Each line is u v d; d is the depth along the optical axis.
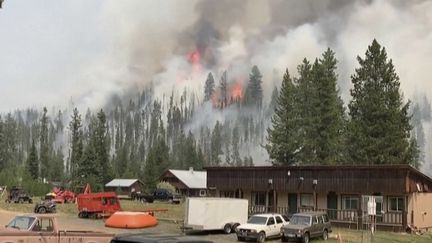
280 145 69.94
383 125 60.56
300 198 50.75
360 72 64.81
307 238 36.41
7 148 176.88
